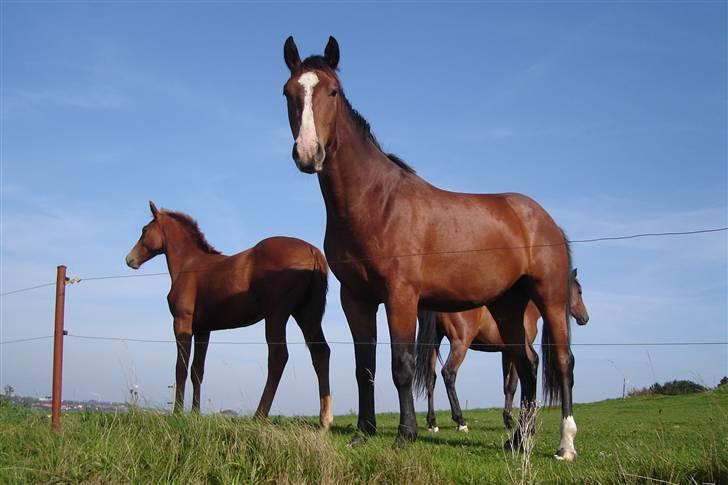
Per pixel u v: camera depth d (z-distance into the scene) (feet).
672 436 27.12
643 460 16.98
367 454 18.04
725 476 15.17
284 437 18.40
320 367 29.01
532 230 24.11
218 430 19.58
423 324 36.37
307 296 29.76
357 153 21.65
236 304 30.60
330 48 22.43
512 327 25.59
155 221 35.32
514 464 18.04
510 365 39.99
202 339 33.04
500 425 41.11
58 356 22.91
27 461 18.65
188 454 18.24
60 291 23.39
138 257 35.09
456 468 18.22
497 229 23.24
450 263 22.26
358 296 22.33
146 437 19.70
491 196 24.31
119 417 21.97
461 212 22.77
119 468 17.49
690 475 15.51
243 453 17.93
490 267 22.89
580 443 26.08
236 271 30.45
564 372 23.45
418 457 17.88
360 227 21.52
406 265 21.48
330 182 21.52
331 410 28.66
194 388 32.73
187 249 34.47
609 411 48.88
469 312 37.63
